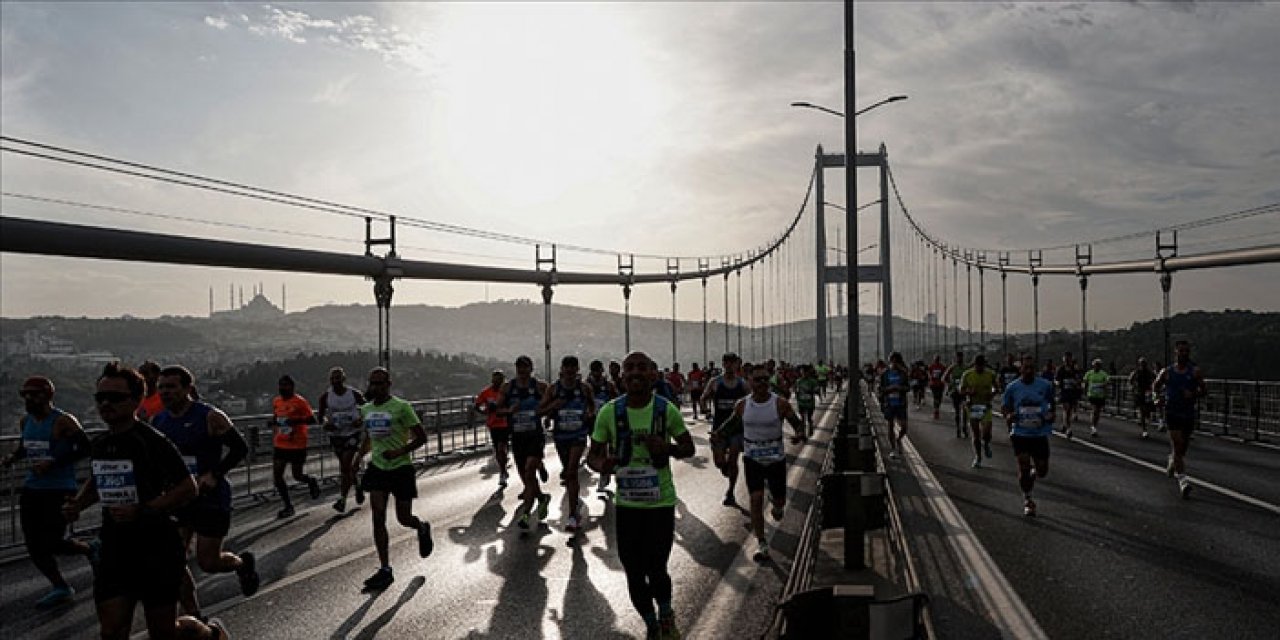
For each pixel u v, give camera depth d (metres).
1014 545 9.76
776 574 8.74
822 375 53.69
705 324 67.00
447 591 8.31
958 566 8.74
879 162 87.38
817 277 86.25
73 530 12.33
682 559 9.48
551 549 10.36
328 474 18.38
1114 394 36.00
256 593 8.31
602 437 6.46
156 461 5.41
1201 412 28.75
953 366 24.48
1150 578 8.23
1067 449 21.14
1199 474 16.16
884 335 85.88
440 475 18.58
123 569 5.33
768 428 9.80
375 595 8.19
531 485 11.66
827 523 7.88
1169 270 40.66
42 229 16.56
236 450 7.16
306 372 100.94
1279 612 7.08
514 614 7.48
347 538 11.33
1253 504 12.62
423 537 9.17
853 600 4.22
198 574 9.24
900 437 20.17
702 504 13.55
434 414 26.66
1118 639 6.41
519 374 11.88
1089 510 12.15
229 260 20.91
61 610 8.04
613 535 11.29
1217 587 7.88
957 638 6.45
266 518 13.27
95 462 5.36
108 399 5.27
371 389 8.94
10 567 10.19
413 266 28.52
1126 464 17.84
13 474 11.53
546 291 41.38
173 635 5.48
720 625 6.97
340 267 24.66
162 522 5.43
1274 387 24.08
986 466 17.62
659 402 6.43
